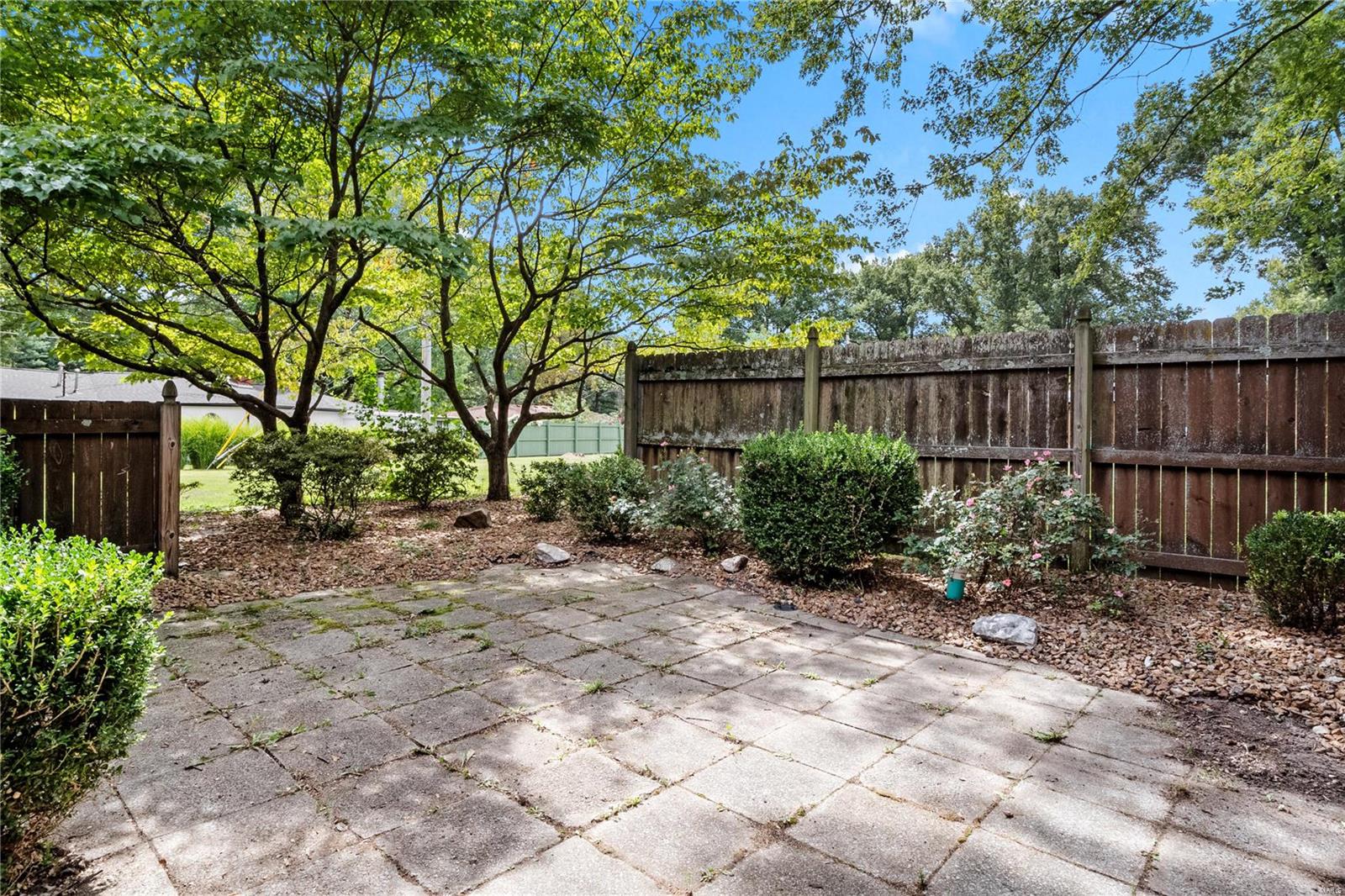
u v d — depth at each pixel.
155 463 5.02
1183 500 4.73
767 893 1.69
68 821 1.96
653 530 6.64
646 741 2.56
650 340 9.62
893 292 32.47
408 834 1.93
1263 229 9.38
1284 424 4.38
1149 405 4.84
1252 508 4.50
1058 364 5.16
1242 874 1.79
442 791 2.17
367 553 6.02
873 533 4.80
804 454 4.90
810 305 27.41
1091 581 4.67
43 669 1.59
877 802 2.14
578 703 2.92
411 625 4.00
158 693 2.96
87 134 4.95
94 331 7.32
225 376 8.97
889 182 7.32
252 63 5.10
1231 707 2.91
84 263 6.32
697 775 2.30
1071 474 5.00
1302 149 8.07
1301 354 4.28
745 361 6.93
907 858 1.84
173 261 6.92
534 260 9.05
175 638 3.73
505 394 9.40
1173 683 3.15
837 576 5.00
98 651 1.69
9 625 1.52
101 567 1.78
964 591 4.54
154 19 5.35
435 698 2.94
